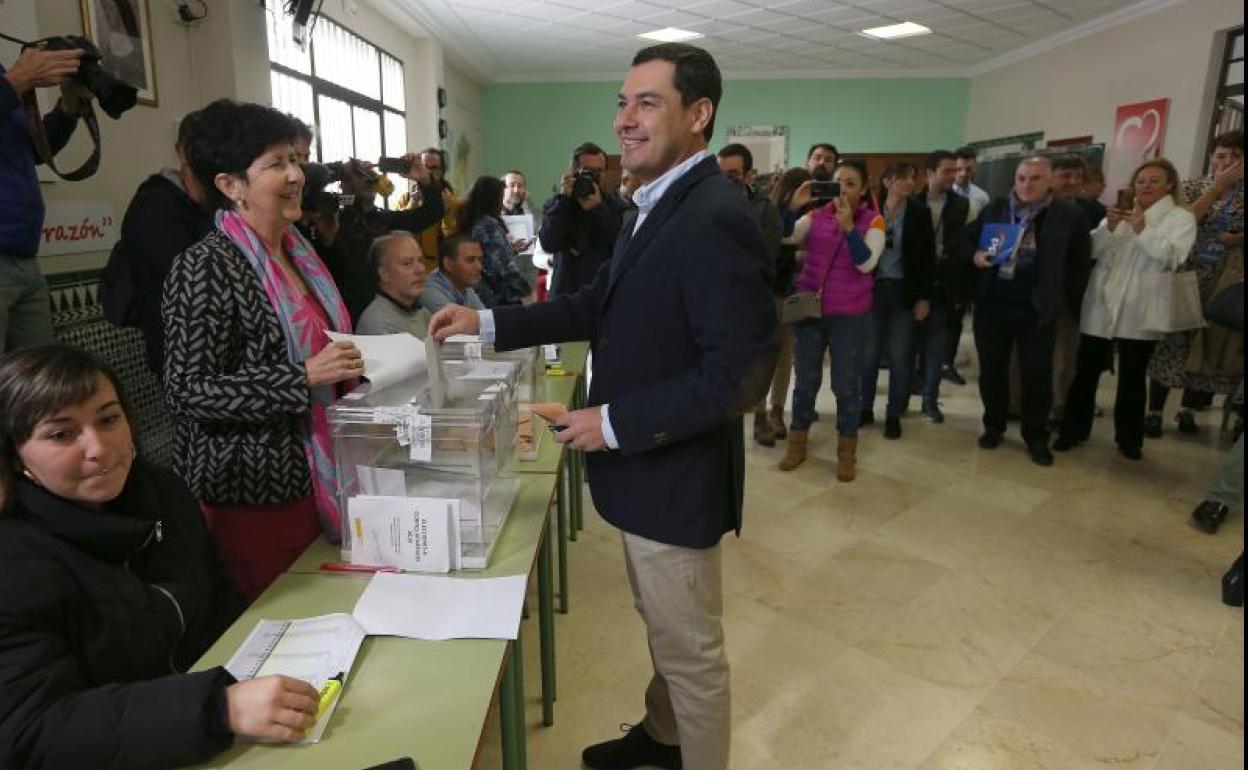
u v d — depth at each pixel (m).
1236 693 1.88
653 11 6.18
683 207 1.16
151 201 1.73
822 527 2.84
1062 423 3.62
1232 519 2.84
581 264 3.43
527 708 1.87
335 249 2.21
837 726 1.79
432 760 0.84
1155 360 3.55
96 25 2.30
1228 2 5.10
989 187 7.77
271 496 1.33
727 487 1.29
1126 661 2.02
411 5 6.04
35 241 1.65
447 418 1.22
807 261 3.13
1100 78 6.40
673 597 1.28
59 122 1.74
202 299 1.23
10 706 0.79
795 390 3.35
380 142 6.22
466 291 2.64
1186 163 5.47
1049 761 1.67
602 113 9.33
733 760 1.68
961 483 3.25
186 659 1.12
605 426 1.16
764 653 2.07
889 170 3.67
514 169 9.59
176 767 0.82
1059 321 3.82
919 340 4.36
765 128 9.11
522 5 6.04
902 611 2.27
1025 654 2.06
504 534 1.37
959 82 8.80
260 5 3.21
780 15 6.27
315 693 0.89
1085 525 2.83
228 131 1.27
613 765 1.65
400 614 1.11
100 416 0.92
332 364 1.25
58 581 0.87
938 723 1.79
